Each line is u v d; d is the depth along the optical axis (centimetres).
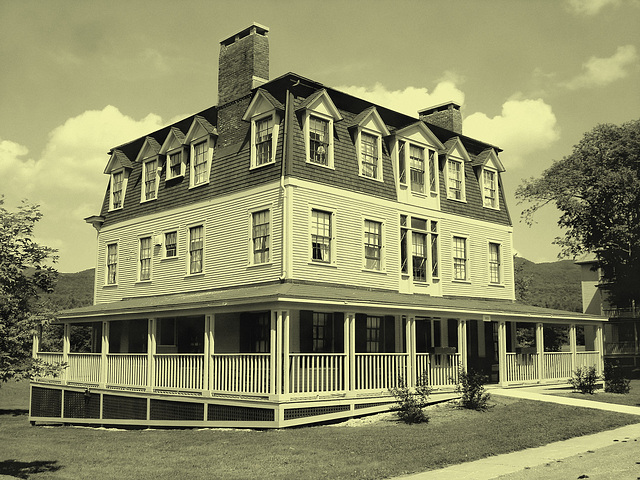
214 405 1870
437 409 1958
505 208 3088
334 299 1775
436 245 2650
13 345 1265
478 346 2716
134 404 2175
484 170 3014
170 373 2069
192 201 2541
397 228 2466
